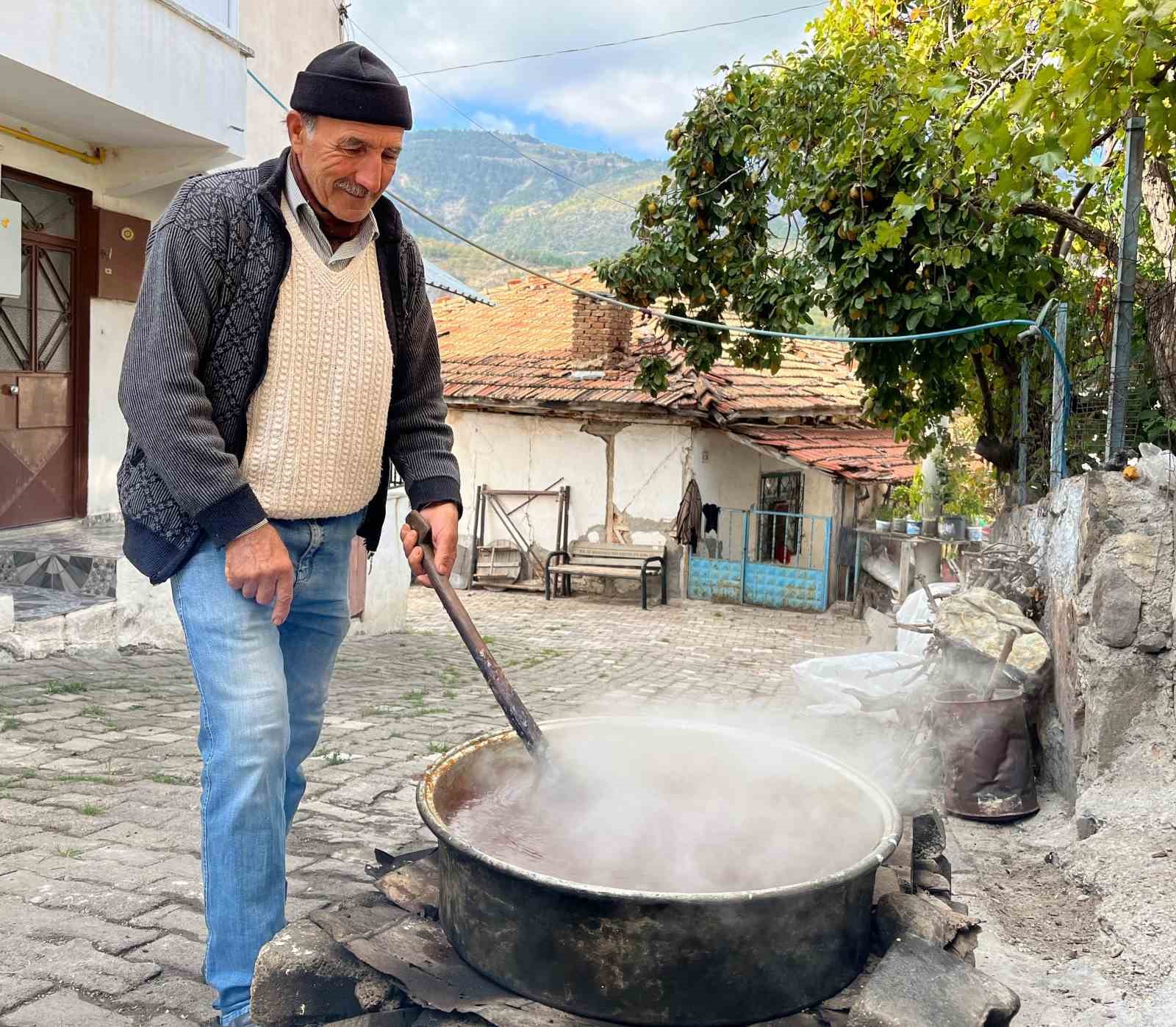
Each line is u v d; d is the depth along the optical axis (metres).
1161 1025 2.57
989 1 5.88
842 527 15.17
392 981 1.72
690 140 8.90
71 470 8.66
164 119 7.58
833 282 7.76
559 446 15.72
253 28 10.31
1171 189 5.59
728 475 16.00
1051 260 6.94
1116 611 4.07
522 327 19.58
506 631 11.91
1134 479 4.35
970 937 1.95
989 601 5.20
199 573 1.95
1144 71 4.14
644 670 9.33
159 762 4.34
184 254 1.85
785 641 12.02
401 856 2.25
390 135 1.92
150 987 2.33
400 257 2.16
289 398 2.01
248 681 1.92
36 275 8.11
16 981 2.32
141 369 1.84
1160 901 3.16
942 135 6.65
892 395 8.20
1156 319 5.45
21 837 3.30
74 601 7.00
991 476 12.82
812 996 1.67
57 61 6.57
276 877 1.97
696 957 1.56
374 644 9.87
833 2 8.84
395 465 2.36
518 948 1.66
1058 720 4.72
